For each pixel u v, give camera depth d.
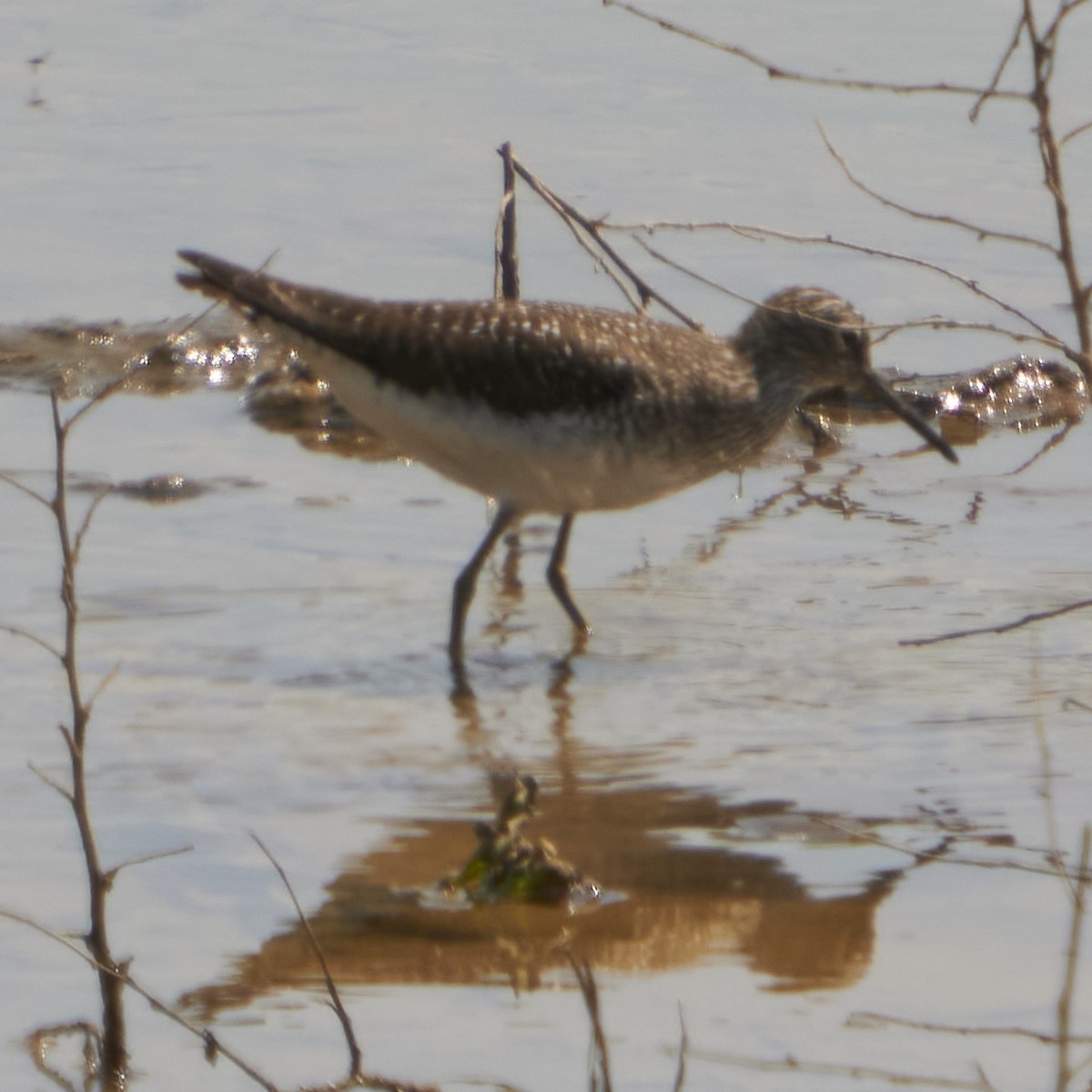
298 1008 7.76
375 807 9.66
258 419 16.02
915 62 23.47
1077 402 16.52
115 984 7.31
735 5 26.55
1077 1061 7.25
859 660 11.62
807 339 12.98
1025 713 10.76
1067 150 20.94
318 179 21.12
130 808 9.51
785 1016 7.66
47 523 13.54
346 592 12.73
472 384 11.98
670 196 20.09
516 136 22.20
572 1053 7.40
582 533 14.07
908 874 8.90
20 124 22.94
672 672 11.55
